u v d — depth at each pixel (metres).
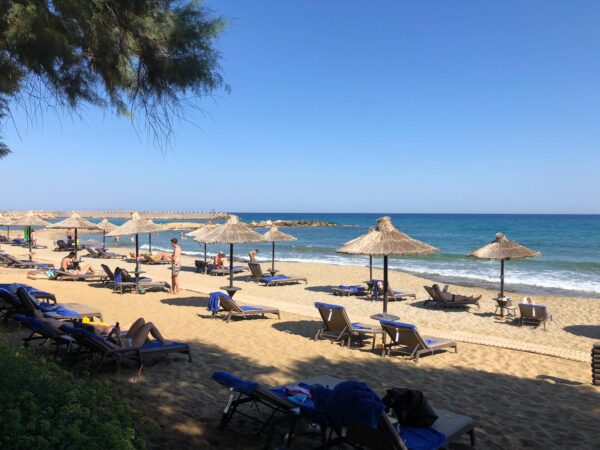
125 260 25.48
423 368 7.42
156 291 14.52
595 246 43.59
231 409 4.75
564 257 33.41
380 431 3.73
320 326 10.23
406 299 15.28
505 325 11.42
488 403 5.97
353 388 3.78
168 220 124.88
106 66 4.34
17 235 52.12
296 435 4.62
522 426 5.26
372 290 15.37
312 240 53.84
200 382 6.15
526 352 8.53
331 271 22.38
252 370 6.89
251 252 22.16
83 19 3.98
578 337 10.33
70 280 16.33
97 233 59.72
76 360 6.51
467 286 19.64
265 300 13.66
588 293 18.14
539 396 6.27
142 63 4.38
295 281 18.48
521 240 51.44
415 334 7.69
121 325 9.55
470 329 10.85
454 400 6.05
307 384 5.31
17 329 8.34
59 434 2.94
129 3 4.13
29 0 3.88
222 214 144.25
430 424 4.28
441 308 13.67
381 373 7.09
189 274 20.28
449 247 43.38
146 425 3.87
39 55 3.89
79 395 3.70
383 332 8.12
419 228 78.69
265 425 4.51
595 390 6.55
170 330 9.30
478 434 4.99
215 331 9.37
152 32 4.17
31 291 10.53
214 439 4.47
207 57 4.39
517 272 24.55
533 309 11.16
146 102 4.47
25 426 3.00
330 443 4.17
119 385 5.79
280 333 9.42
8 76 4.14
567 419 5.50
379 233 10.95
